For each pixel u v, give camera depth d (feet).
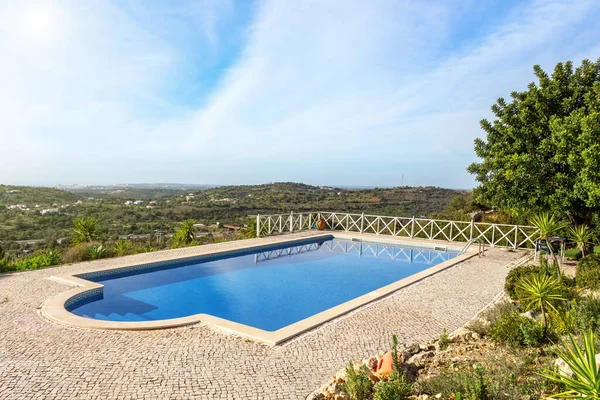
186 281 30.50
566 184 30.04
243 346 15.38
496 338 14.20
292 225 53.36
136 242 43.70
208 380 12.24
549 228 25.96
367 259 40.06
